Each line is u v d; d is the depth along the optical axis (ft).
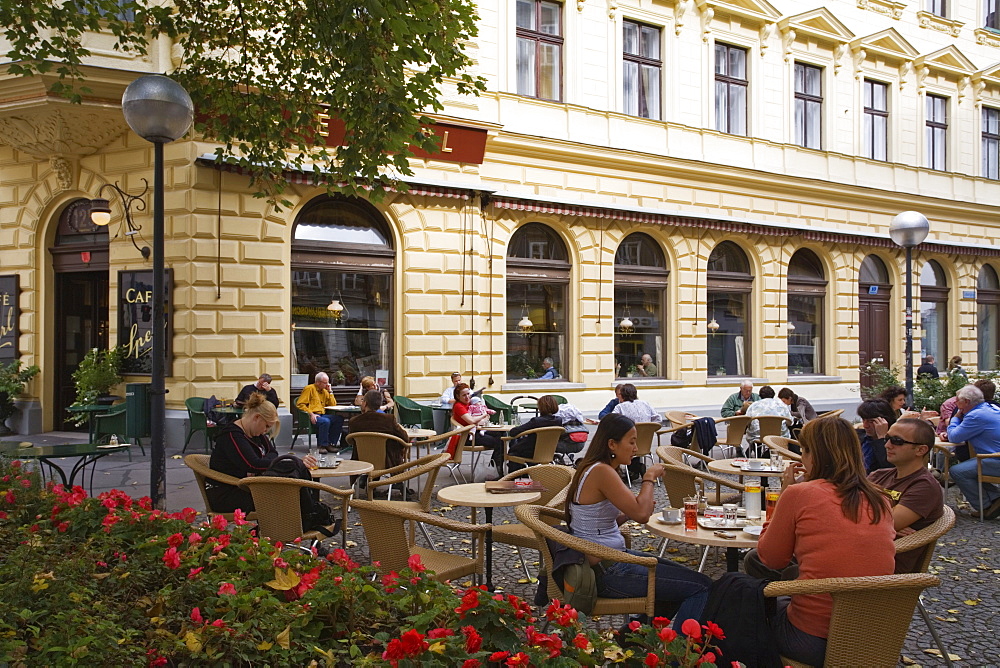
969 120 74.33
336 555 11.87
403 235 44.62
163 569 11.93
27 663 8.54
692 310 56.34
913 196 68.13
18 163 43.11
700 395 56.44
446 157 45.14
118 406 37.14
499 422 44.88
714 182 57.21
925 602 17.67
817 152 63.21
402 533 14.58
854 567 10.76
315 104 30.09
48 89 37.01
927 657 14.55
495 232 47.78
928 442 15.61
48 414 43.91
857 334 65.92
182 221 38.83
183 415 38.58
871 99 67.56
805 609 10.89
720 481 20.51
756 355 60.23
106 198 41.09
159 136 20.70
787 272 62.13
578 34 51.29
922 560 14.20
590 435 47.06
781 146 60.90
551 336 51.31
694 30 56.49
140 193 40.34
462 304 46.34
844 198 64.54
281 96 29.99
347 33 23.62
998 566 20.67
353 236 43.96
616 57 52.90
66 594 10.21
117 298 40.91
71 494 15.88
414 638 8.09
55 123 38.68
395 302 44.91
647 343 55.42
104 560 12.45
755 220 59.31
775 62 60.75
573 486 14.53
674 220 54.39
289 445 40.78
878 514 11.09
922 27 70.90
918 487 15.43
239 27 31.86
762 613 11.22
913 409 34.81
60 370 44.62
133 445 38.70
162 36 38.55
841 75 64.69
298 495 17.16
